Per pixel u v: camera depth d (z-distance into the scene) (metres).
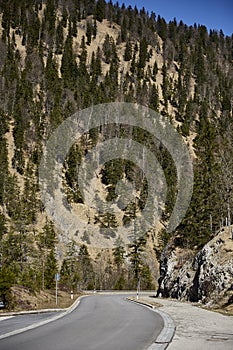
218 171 55.59
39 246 68.31
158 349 10.37
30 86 141.12
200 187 57.25
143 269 86.06
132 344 11.41
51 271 60.41
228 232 41.16
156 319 20.34
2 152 98.69
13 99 129.00
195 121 154.25
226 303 30.78
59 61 185.88
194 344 11.46
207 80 193.38
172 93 177.00
